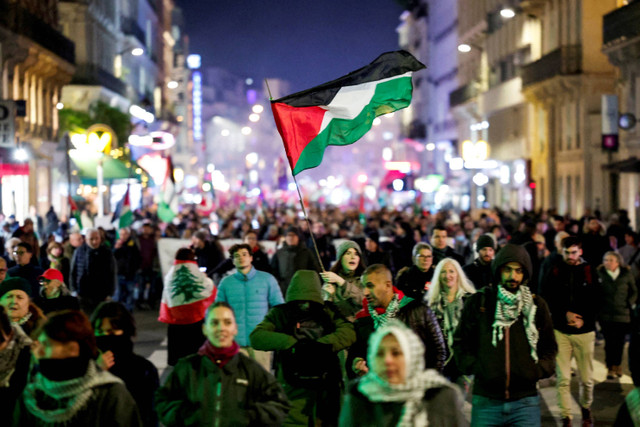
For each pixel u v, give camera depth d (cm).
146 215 3956
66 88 5862
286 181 4834
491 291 799
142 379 697
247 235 1588
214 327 662
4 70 4041
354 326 871
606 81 4344
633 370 1072
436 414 559
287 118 984
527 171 5325
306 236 2445
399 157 11575
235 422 659
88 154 3127
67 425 567
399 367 548
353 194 12069
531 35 5272
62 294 1043
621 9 3578
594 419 1168
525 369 787
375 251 1661
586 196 4319
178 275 1173
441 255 1365
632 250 1900
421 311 846
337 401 838
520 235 1803
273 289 1149
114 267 1612
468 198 6850
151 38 9081
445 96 8300
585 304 1118
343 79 993
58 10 5497
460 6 7244
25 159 3753
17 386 718
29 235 1595
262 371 675
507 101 5650
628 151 3709
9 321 719
